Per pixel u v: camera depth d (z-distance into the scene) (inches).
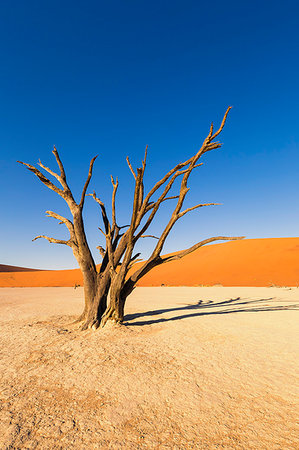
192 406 132.6
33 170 328.8
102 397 143.7
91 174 354.0
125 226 406.6
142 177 281.0
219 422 118.1
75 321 353.1
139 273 317.7
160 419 121.1
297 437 106.3
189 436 108.0
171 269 2194.9
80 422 119.3
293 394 143.6
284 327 314.7
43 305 617.6
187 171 296.8
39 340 266.1
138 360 199.2
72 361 200.4
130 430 113.0
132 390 151.3
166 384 158.4
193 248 306.5
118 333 280.8
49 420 121.3
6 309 550.0
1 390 153.6
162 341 253.1
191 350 224.8
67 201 353.4
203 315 405.4
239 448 100.0
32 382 164.7
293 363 191.5
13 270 4143.7
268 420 119.3
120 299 315.9
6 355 219.6
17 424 117.9
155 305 566.9
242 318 374.3
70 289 1493.6
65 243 362.3
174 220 307.6
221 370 179.6
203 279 1670.8
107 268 356.8
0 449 100.3
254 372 175.5
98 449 100.4
